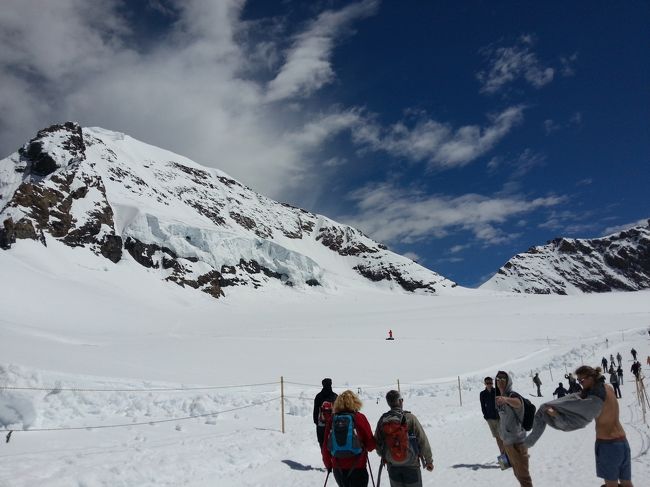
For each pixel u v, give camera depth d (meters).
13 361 23.97
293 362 41.19
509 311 111.69
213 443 11.98
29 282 81.75
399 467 5.96
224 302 135.00
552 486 8.28
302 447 12.41
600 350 53.84
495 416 10.31
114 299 96.12
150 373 27.72
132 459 9.84
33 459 9.50
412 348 54.25
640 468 8.61
